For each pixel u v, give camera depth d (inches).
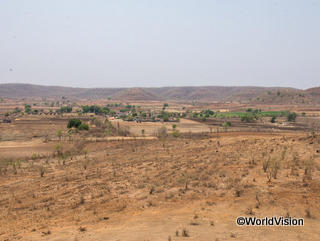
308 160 1021.2
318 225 514.0
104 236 527.8
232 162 1200.8
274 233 487.8
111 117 7450.8
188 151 1786.4
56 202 844.6
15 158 2062.0
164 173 1120.8
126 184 983.0
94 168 1423.5
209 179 932.6
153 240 482.6
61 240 523.2
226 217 585.9
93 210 723.4
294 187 740.7
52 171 1480.1
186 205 693.9
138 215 652.1
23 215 739.4
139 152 1964.8
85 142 2751.0
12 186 1159.0
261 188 765.3
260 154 1323.8
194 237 483.2
